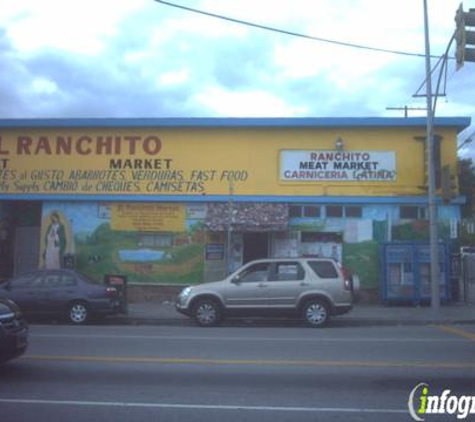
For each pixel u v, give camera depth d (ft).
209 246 70.54
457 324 55.88
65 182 72.69
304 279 53.36
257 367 32.53
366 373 30.81
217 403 24.79
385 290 66.49
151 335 46.09
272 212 68.64
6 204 75.46
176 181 71.51
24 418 22.49
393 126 70.13
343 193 70.33
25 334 31.81
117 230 71.51
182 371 31.45
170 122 71.20
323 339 43.47
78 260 71.56
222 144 71.51
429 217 64.34
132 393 26.55
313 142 71.00
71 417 22.65
